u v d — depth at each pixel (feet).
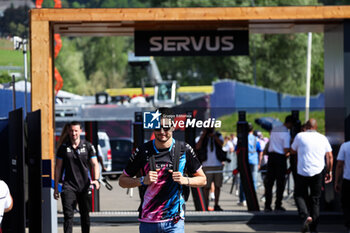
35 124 45.14
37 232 44.55
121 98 147.95
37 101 59.82
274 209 67.97
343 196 53.62
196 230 58.23
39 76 59.98
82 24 62.59
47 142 59.67
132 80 379.76
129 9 60.34
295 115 66.18
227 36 65.10
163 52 65.00
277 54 281.74
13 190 49.96
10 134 51.03
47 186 50.75
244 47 65.16
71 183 48.08
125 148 121.29
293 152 55.88
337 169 53.98
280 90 285.84
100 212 65.41
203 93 186.50
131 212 65.26
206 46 65.05
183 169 33.01
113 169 109.19
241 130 67.00
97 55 398.62
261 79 290.76
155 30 65.10
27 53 73.00
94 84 390.63
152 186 32.42
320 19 61.82
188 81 311.27
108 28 64.95
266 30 67.87
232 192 98.17
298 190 54.54
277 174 66.13
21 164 43.91
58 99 138.00
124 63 396.78
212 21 61.41
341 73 62.64
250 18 61.16
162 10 60.54
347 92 61.82
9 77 72.69
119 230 58.90
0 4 71.67
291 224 62.44
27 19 72.33
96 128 69.41
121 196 96.63
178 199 32.60
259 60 289.53
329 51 66.74
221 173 69.67
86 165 48.34
